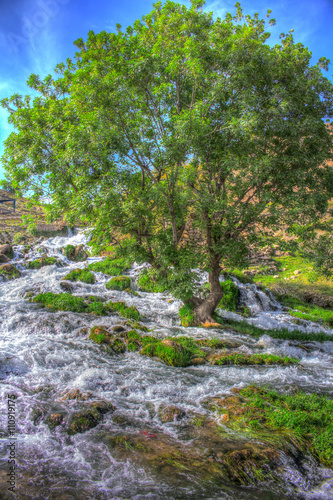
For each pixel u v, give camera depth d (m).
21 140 11.53
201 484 3.71
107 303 13.70
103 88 10.06
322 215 12.23
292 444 4.60
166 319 13.30
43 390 6.11
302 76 11.78
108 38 10.81
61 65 13.12
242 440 4.66
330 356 10.34
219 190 12.36
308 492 3.76
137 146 11.54
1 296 14.32
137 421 5.21
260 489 3.73
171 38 11.02
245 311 16.92
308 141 11.63
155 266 12.75
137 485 3.63
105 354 8.54
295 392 6.71
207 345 10.13
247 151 11.23
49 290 15.07
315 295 22.55
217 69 11.23
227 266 12.95
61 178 11.35
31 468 3.85
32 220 13.12
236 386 6.92
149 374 7.36
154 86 11.09
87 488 3.54
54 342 9.10
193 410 5.69
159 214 12.92
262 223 11.68
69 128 10.61
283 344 11.11
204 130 10.44
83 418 5.05
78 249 24.81
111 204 10.37
